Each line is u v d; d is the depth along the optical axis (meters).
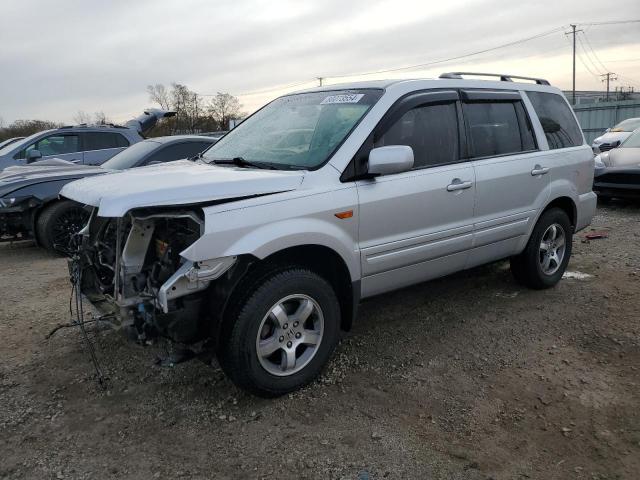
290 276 3.40
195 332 3.24
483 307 5.05
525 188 4.87
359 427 3.22
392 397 3.54
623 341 4.27
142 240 3.31
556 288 5.50
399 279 4.10
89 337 4.50
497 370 3.89
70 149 11.01
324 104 4.30
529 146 5.04
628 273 5.89
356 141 3.76
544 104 5.38
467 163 4.43
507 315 4.85
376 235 3.82
